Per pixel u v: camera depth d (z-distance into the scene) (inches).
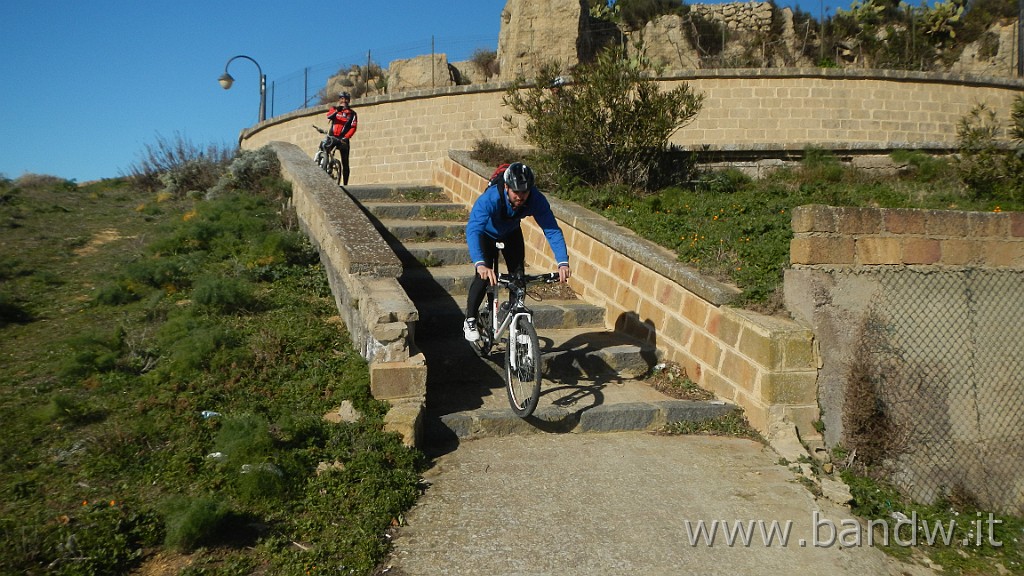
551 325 274.7
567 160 383.2
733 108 526.6
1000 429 221.6
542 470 174.9
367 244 246.4
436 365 223.3
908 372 213.0
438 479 167.5
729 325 215.2
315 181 347.6
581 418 201.3
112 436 161.2
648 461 183.5
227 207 357.7
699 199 347.3
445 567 131.1
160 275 268.4
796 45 716.0
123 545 127.9
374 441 167.9
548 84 383.6
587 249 300.7
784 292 210.5
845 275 210.1
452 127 569.6
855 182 420.5
